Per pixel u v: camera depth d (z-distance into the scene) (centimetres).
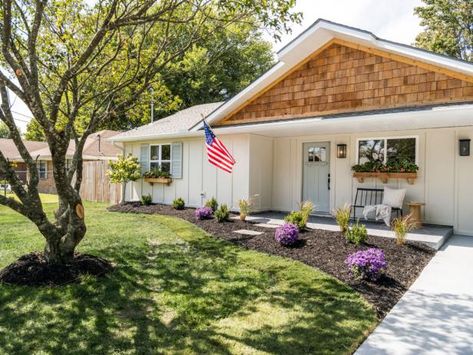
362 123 802
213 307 373
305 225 747
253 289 428
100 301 382
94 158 2038
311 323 335
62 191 444
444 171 828
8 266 459
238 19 477
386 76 764
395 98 751
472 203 791
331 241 634
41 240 664
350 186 975
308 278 467
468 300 400
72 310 358
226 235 735
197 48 816
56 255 457
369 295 410
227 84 2469
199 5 457
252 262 544
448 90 688
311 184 1063
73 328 320
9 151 2703
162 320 340
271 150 1131
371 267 452
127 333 312
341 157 988
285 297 404
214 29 506
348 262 484
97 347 288
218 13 498
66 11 482
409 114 686
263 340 301
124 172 1273
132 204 1272
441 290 433
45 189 2286
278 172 1129
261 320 342
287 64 890
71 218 461
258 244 650
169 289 425
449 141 823
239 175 1052
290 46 831
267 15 450
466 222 797
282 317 349
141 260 550
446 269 518
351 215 963
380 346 294
